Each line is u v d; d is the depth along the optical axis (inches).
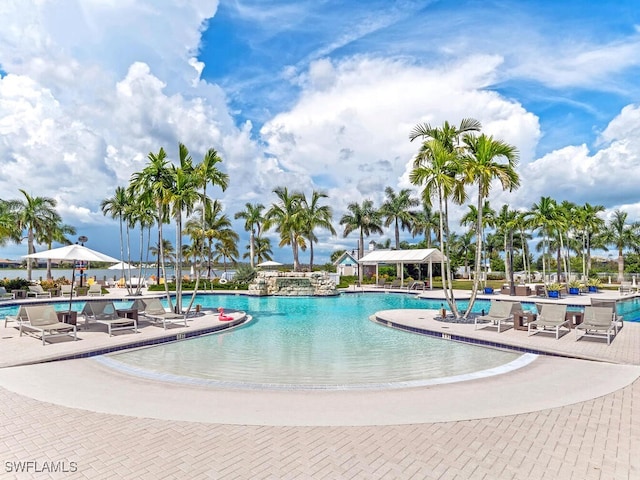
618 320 495.8
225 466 148.1
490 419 197.8
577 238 1881.2
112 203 1264.8
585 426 187.6
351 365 340.5
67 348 361.1
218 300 980.6
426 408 215.8
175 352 389.4
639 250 1795.0
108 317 495.8
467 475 141.4
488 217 1398.9
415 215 1759.4
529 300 865.5
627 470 144.6
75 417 198.1
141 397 233.9
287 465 149.3
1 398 226.8
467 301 928.3
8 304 780.0
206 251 1771.7
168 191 573.6
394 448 164.2
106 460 151.9
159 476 139.9
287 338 469.1
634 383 261.7
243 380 292.0
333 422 194.7
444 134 592.4
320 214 1371.8
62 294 961.5
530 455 157.2
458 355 379.2
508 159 537.0
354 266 1925.4
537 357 349.4
